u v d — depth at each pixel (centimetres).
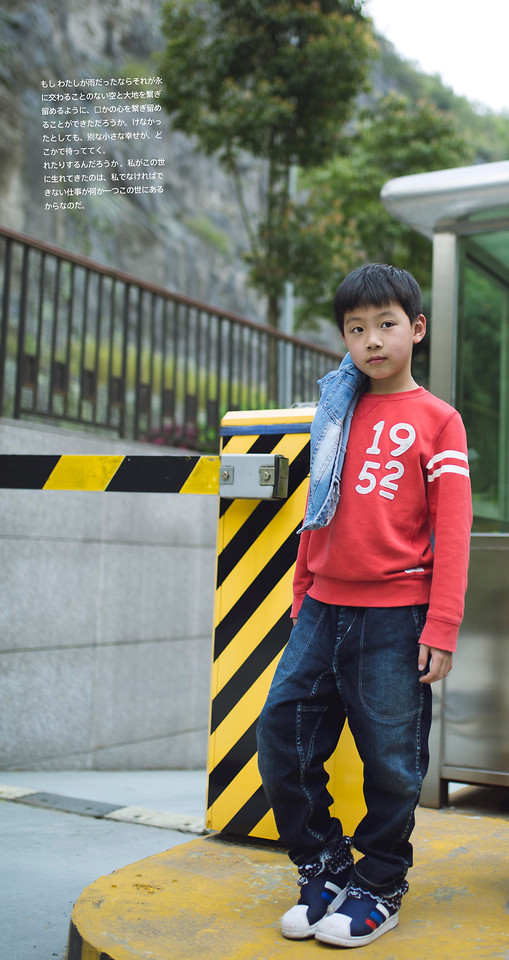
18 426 405
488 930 164
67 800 301
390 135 1233
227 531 227
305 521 161
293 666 168
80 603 431
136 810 287
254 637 221
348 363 174
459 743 276
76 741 426
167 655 492
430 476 161
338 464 162
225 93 1005
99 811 286
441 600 154
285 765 166
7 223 1236
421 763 161
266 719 167
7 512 392
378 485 161
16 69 1288
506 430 333
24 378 457
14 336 984
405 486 160
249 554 224
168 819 277
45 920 193
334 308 168
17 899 204
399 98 1277
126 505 464
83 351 499
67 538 424
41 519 409
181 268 1609
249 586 223
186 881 188
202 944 155
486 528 318
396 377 168
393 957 150
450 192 296
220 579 227
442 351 307
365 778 164
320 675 167
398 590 159
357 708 160
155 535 484
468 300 317
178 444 571
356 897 161
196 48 1008
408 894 184
